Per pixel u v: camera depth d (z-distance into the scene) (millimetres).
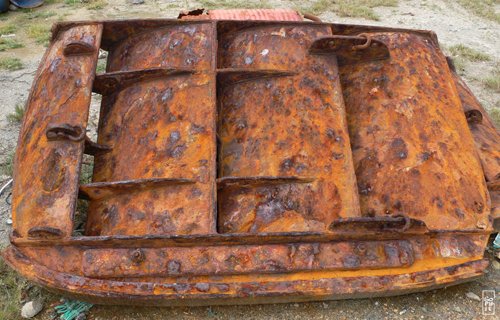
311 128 3238
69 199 2879
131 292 2689
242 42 3678
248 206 3012
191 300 2766
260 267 2762
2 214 4160
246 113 3377
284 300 2898
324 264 2809
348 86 3715
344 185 3082
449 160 3350
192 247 2783
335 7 10453
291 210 2990
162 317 3139
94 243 2746
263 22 3676
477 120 4027
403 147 3359
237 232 2947
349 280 2811
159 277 2734
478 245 3051
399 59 3742
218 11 4496
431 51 3945
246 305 3221
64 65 3465
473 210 3193
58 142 3096
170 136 3164
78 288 2678
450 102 3684
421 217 3117
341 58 3697
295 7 10422
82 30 3666
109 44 3887
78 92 3312
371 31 3938
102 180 3227
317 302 3256
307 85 3395
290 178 3039
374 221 2807
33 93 3570
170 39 3604
